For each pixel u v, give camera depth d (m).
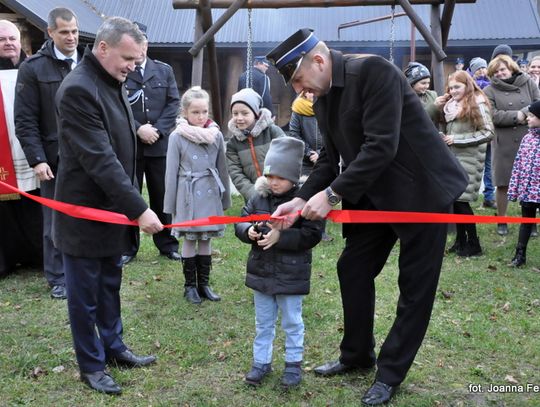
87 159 2.77
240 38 12.73
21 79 4.33
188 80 13.60
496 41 12.59
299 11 13.34
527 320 4.05
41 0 10.74
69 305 3.02
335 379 3.23
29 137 4.31
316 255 5.55
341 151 2.91
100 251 2.96
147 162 5.33
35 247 5.06
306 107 5.80
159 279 4.86
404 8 5.55
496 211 7.28
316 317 4.07
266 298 3.15
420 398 3.01
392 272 5.04
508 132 6.11
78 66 2.88
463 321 4.02
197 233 4.30
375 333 3.81
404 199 2.80
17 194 4.66
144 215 2.86
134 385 3.18
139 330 3.87
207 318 4.09
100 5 13.51
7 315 4.14
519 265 5.23
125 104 3.03
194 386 3.17
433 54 5.68
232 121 4.49
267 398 3.05
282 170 3.12
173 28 13.27
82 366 3.12
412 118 2.79
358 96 2.74
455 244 5.66
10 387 3.13
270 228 3.10
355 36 12.72
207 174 4.30
